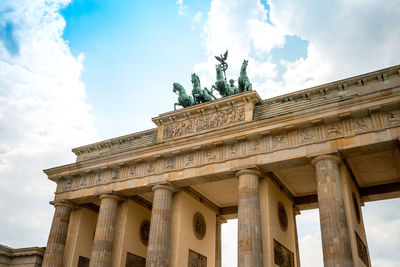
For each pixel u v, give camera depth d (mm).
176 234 61094
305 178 63281
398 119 48406
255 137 56625
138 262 68875
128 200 69250
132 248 68000
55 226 70500
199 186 67688
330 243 45938
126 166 67438
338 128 51812
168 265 58688
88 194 69188
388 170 59812
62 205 72062
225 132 58031
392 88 48250
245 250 50625
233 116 61188
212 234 73125
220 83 67438
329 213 47500
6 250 77125
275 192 60844
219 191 69938
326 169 50188
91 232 75688
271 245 53438
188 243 63531
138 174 65438
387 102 48562
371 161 57281
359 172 60750
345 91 56438
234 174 57312
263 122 55469
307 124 53281
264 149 55625
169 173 62000
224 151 58781
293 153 53094
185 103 69812
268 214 55094
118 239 66125
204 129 62688
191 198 67438
